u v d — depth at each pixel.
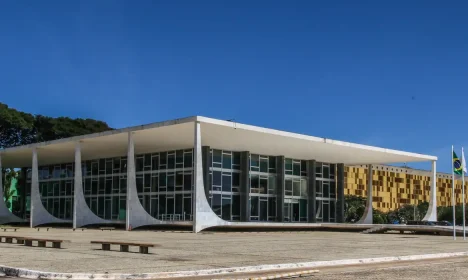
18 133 77.00
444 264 16.73
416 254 19.59
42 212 55.41
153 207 51.75
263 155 54.34
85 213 50.44
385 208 89.56
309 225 49.47
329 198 60.34
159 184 51.72
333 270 14.62
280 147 49.59
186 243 25.80
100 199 58.28
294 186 56.75
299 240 30.08
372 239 32.62
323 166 60.34
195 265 14.89
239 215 51.19
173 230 43.22
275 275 13.01
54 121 78.50
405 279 12.48
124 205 55.22
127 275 12.34
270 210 54.09
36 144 54.69
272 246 23.95
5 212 60.91
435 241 30.55
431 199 58.66
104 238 29.92
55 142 52.38
